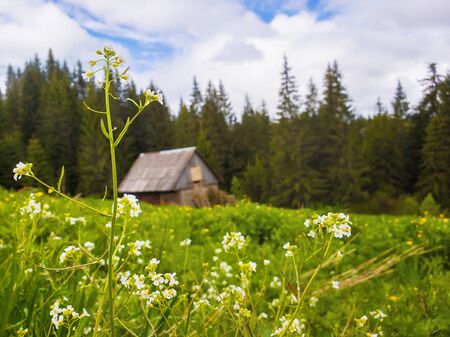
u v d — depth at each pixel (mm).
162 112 70062
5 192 9391
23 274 2475
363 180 46594
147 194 29609
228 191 69562
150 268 1813
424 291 4344
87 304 2221
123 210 1715
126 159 61406
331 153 49125
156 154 32125
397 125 53625
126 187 30016
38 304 2387
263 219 7859
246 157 72938
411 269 5309
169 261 4496
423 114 51938
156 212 9406
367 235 7285
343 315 3549
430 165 44812
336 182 46844
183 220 8203
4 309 1969
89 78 1396
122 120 60000
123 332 2312
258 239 7293
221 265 4051
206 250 5824
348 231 1720
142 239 5145
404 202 36719
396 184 50062
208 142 66062
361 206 39562
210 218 8414
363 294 4328
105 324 1961
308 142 48656
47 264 2740
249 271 2094
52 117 67438
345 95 52031
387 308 3709
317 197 46094
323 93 55094
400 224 7723
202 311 2295
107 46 1396
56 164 63344
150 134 68250
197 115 92250
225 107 89375
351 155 47250
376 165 50719
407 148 51906
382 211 38000
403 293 4344
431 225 7223
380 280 5105
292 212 9625
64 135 66062
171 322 2510
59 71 118375
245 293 2125
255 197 59500
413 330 3111
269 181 57094
